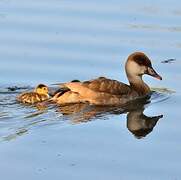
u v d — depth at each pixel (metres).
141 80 17.36
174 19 21.48
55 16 21.42
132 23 21.14
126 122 15.31
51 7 22.23
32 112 15.38
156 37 20.19
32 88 17.06
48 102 15.98
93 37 19.97
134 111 16.11
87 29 20.53
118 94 16.55
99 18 21.41
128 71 17.42
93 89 16.30
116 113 15.90
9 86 17.12
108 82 16.56
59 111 15.53
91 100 16.19
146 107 16.41
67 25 20.75
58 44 19.45
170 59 18.95
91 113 15.76
